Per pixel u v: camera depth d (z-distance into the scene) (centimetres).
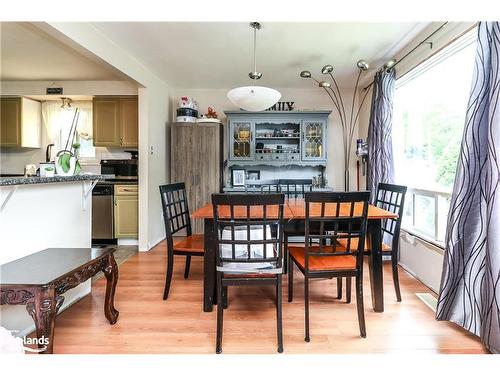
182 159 398
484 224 160
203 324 180
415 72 267
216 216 157
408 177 292
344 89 425
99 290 230
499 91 145
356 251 172
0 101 381
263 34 254
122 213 371
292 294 215
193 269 278
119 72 288
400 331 170
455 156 223
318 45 277
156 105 369
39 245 178
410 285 237
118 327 175
